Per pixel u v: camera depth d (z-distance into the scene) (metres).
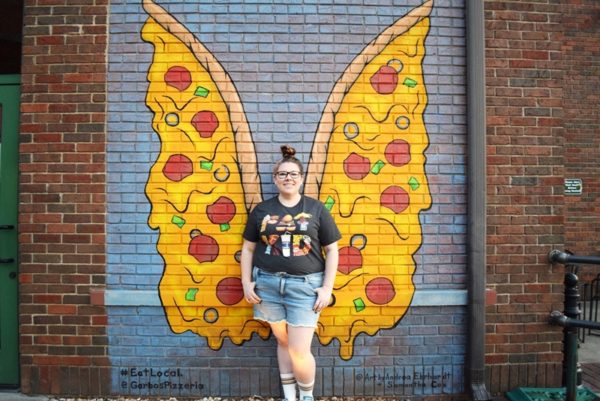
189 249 3.45
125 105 3.46
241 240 3.45
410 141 3.51
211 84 3.47
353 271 3.46
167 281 3.44
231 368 3.45
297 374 2.98
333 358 3.46
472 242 3.41
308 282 2.91
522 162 3.53
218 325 3.45
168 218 3.45
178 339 3.45
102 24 3.46
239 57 3.47
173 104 3.47
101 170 3.44
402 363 3.49
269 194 3.46
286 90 3.47
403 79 3.51
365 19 3.50
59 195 3.44
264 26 3.47
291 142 3.47
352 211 3.47
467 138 3.47
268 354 3.46
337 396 3.46
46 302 3.43
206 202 3.46
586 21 6.48
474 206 3.41
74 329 3.43
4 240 3.59
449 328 3.51
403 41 3.51
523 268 3.53
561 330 3.54
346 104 3.48
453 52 3.53
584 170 6.46
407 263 3.49
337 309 3.46
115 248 3.45
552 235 3.54
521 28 3.55
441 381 3.50
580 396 3.37
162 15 3.47
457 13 3.53
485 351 3.50
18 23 4.51
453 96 3.53
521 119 3.53
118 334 3.45
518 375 3.52
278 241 2.91
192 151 3.46
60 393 3.44
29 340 3.44
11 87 3.61
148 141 3.46
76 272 3.43
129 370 3.45
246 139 3.46
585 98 6.48
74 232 3.44
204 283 3.44
